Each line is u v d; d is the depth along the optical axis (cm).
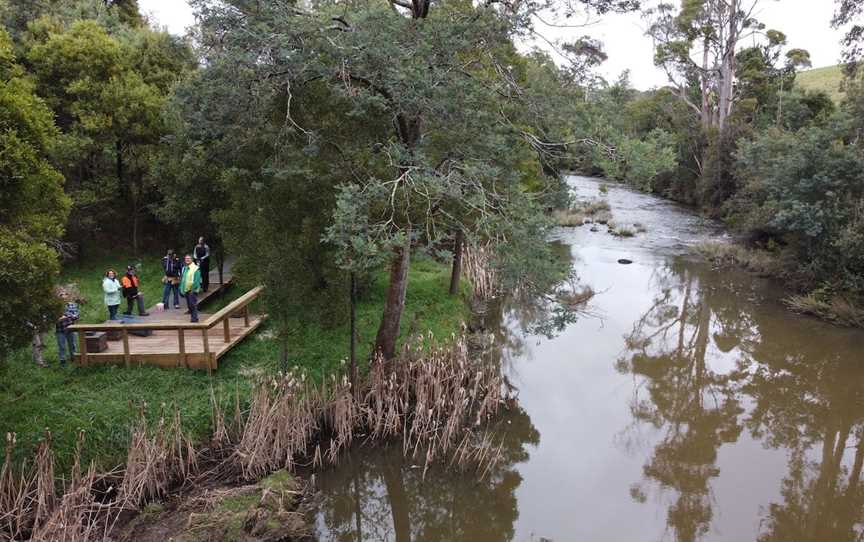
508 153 1127
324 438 1121
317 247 1102
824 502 1019
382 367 1190
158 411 1063
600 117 1205
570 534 938
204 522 835
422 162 984
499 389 1288
